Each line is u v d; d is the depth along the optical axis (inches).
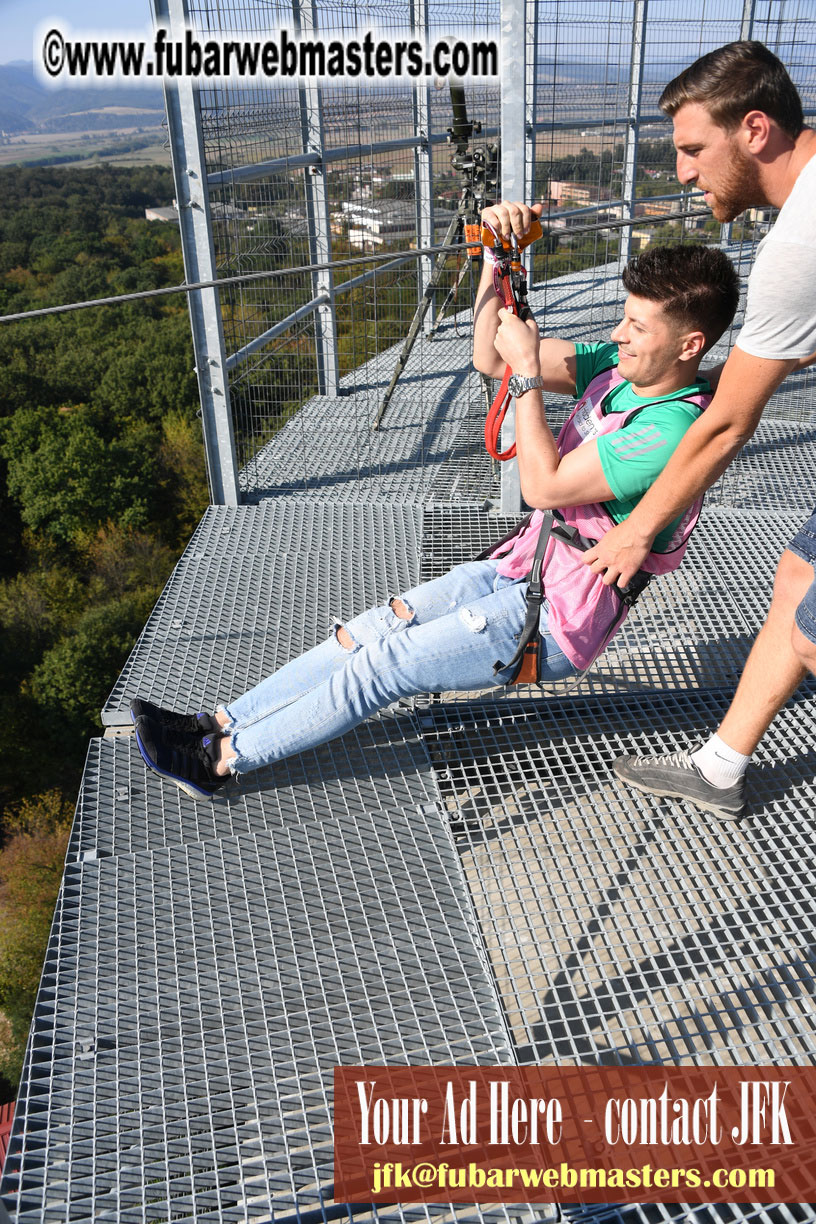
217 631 110.6
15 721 1151.6
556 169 225.1
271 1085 58.2
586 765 86.8
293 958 66.9
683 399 67.4
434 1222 50.6
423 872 74.9
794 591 68.1
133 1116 56.5
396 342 231.5
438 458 162.7
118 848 77.5
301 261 180.2
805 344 55.9
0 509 1574.8
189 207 129.0
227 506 146.2
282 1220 51.4
